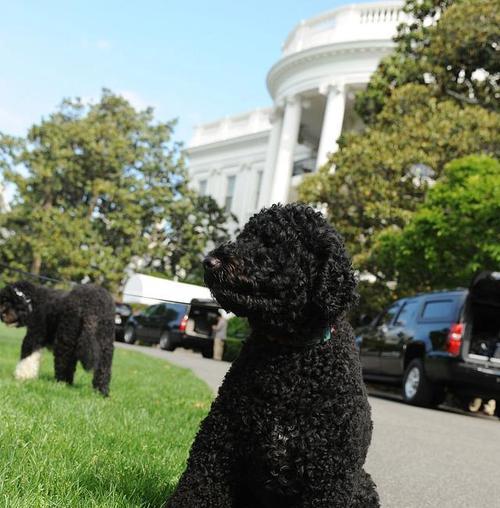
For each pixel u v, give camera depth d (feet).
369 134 65.41
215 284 9.75
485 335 40.50
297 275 9.53
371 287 61.46
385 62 70.59
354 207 63.93
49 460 11.89
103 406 19.94
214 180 143.74
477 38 60.23
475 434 29.89
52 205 92.94
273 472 9.36
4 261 89.81
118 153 91.66
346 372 9.48
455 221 48.57
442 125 58.39
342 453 9.32
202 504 9.45
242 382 9.54
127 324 87.92
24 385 22.12
